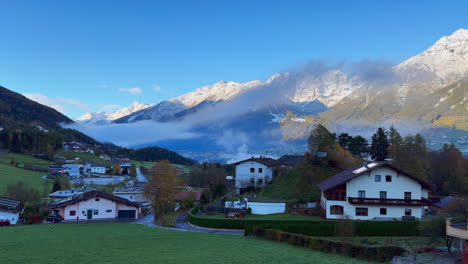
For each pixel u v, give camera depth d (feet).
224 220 192.65
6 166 533.14
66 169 607.37
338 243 126.11
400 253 120.37
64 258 105.70
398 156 313.53
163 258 106.22
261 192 290.15
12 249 121.39
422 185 205.87
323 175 281.74
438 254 125.59
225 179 447.01
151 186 247.29
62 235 159.63
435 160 322.34
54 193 341.62
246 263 101.71
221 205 272.51
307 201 233.76
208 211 242.17
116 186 471.21
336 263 106.42
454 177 299.79
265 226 175.63
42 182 431.02
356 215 198.59
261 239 153.58
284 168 349.00
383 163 203.00
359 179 202.49
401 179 203.82
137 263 98.84
